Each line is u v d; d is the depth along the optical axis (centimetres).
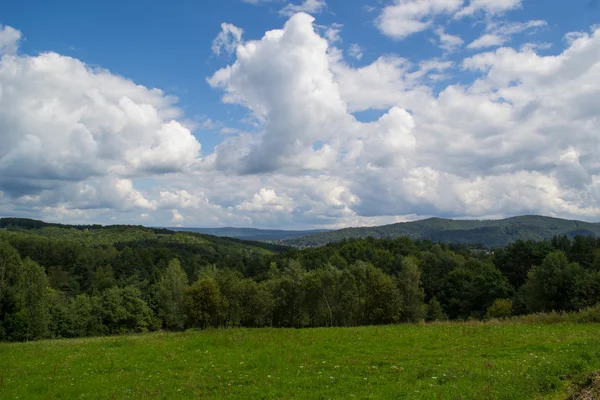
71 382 1777
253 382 1578
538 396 1108
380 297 7194
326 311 8325
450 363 1688
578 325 2775
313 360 1945
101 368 2062
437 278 11188
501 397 1097
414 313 7950
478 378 1324
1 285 7481
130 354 2412
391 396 1205
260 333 3094
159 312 10394
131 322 9638
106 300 9488
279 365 1858
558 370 1312
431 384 1300
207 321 7194
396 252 15712
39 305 7881
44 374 1998
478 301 9269
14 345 3406
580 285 6306
